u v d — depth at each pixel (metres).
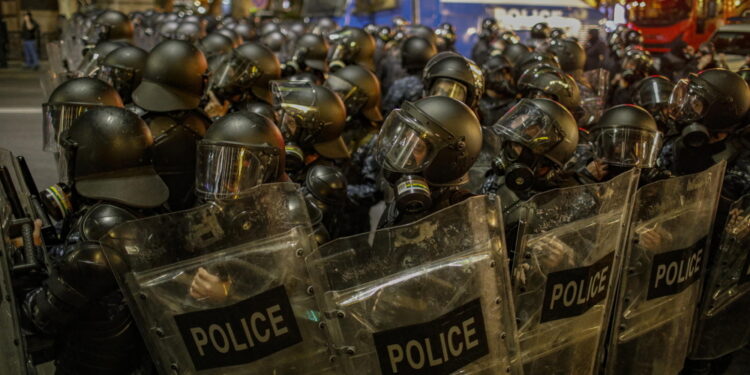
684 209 2.77
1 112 11.30
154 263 1.95
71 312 2.14
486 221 2.10
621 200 2.52
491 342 2.12
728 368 3.96
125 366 2.37
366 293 1.96
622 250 2.60
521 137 2.83
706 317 3.16
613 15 12.64
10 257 2.53
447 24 10.88
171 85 3.69
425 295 2.01
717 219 3.21
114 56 4.24
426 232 2.02
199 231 1.97
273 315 2.01
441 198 2.61
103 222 2.25
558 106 2.93
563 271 2.37
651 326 2.81
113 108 2.52
